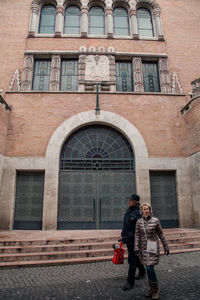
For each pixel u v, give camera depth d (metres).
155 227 3.61
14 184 9.21
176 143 10.05
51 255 5.73
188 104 9.87
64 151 9.94
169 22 12.73
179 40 12.38
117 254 3.99
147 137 10.05
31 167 9.36
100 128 10.34
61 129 9.88
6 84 11.05
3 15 12.30
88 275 4.62
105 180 9.63
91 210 9.22
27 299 3.48
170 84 11.48
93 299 3.45
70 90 11.26
